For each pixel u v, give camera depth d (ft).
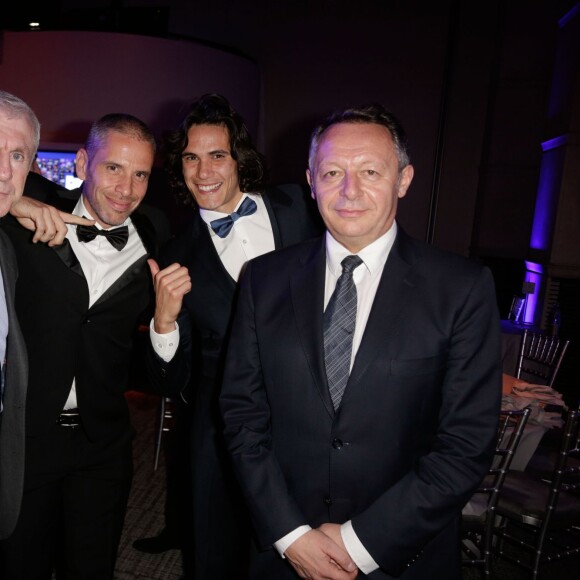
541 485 7.84
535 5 21.38
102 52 20.49
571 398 17.15
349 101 24.17
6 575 5.40
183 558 7.79
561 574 8.23
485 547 7.24
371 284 4.14
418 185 24.04
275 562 4.29
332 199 3.86
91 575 5.78
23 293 5.30
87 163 5.55
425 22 23.38
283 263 4.46
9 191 4.21
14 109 4.15
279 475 4.09
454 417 3.85
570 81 17.76
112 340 5.68
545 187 19.24
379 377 3.83
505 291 22.56
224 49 23.54
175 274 5.31
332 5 23.93
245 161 5.84
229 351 4.54
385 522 3.72
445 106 23.22
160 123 21.17
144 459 11.00
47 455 5.41
